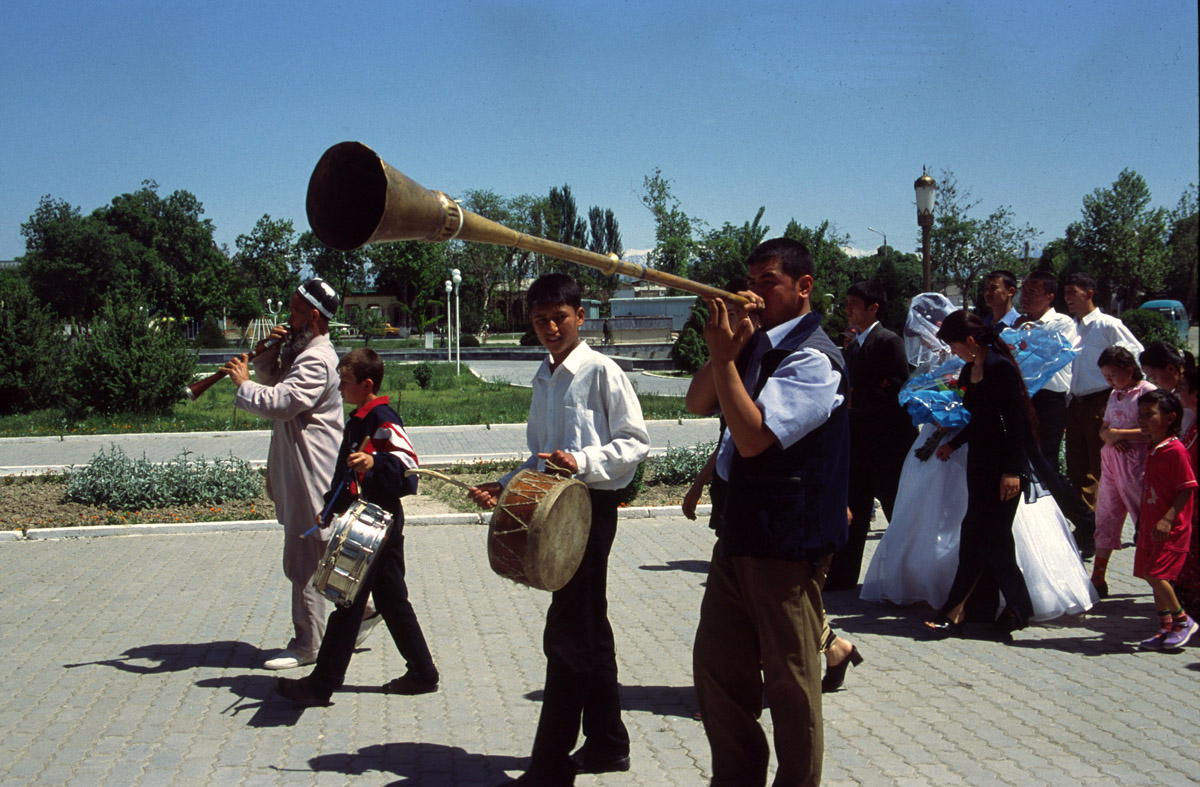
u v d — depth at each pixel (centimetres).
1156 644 529
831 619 598
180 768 388
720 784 315
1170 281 5928
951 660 516
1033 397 691
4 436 1631
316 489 500
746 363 317
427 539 846
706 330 282
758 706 317
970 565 554
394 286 8462
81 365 1888
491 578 712
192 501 976
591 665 359
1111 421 640
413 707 456
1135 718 432
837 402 295
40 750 406
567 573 339
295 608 514
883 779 370
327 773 383
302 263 8144
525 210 7850
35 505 973
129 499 957
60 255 7212
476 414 1942
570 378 382
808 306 320
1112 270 5516
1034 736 412
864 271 5356
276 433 507
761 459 293
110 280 7225
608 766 376
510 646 551
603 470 364
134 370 1905
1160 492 529
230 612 625
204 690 479
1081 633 563
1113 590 656
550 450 388
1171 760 386
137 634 577
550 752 352
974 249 4375
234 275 7806
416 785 372
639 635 570
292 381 489
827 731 420
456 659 527
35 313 2086
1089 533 721
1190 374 594
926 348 682
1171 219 5928
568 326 385
